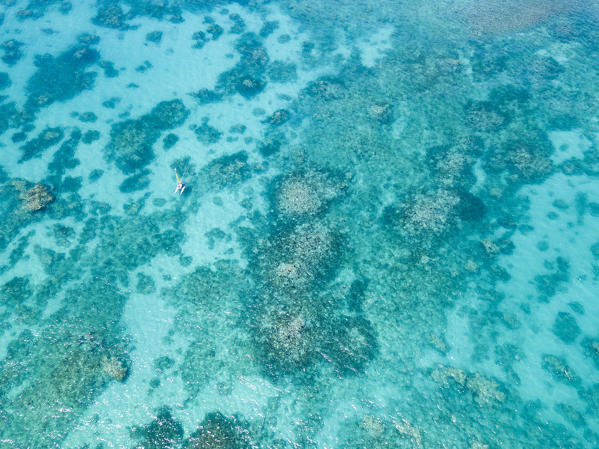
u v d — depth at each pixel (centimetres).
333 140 3978
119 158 3803
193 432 2464
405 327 2889
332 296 2995
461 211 3450
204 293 3044
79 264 3169
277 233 3353
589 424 2525
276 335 2802
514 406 2595
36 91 4266
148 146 3922
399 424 2498
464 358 2789
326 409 2559
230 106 4309
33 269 3125
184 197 3600
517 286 3105
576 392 2655
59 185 3609
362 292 3028
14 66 4472
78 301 2966
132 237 3338
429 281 3092
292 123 4166
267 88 4484
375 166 3762
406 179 3672
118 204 3528
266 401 2586
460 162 3734
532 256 3250
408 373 2703
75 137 3938
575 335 2880
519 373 2731
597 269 3175
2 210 3409
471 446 2423
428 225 3350
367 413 2545
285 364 2705
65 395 2544
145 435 2441
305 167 3788
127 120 4097
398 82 4469
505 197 3559
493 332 2897
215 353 2770
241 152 3934
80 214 3453
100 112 4141
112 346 2772
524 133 3950
